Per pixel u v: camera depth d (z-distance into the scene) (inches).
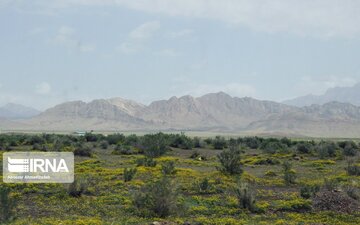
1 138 2871.6
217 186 1196.5
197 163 1909.4
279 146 3002.0
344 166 1897.1
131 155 2261.3
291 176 1328.7
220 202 1000.9
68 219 806.5
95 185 1184.2
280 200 1041.5
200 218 830.5
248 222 825.5
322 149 2448.3
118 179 1314.0
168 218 845.8
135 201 914.1
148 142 2349.9
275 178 1449.3
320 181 1337.4
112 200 991.6
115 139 3314.5
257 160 2017.7
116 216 847.1
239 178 1349.7
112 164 1770.4
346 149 2532.0
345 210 957.8
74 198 1010.1
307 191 1094.4
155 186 893.8
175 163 1895.9
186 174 1438.2
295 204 984.3
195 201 1014.4
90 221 773.3
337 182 1246.3
